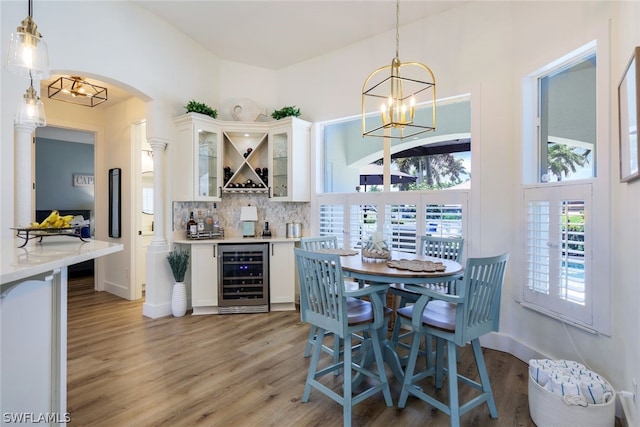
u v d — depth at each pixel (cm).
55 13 292
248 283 396
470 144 314
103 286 516
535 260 264
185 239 402
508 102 290
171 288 395
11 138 256
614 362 204
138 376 245
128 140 472
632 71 172
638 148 164
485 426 193
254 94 451
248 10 349
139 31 356
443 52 327
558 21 248
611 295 207
